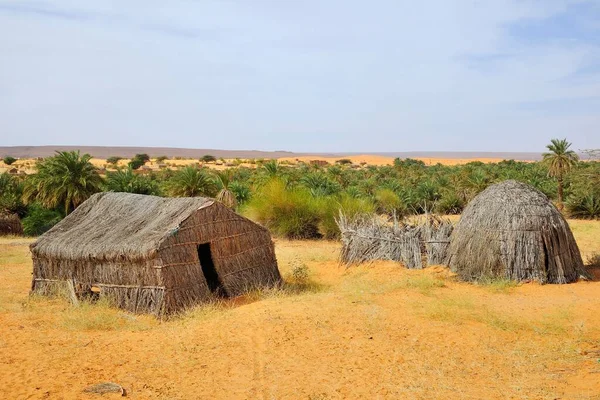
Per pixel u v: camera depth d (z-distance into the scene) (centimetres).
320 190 4000
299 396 687
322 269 1750
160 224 1251
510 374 758
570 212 3944
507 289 1316
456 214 4600
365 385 718
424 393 687
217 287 1386
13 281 1609
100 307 1192
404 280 1405
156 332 1013
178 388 722
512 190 1473
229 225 1373
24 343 934
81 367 806
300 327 980
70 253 1299
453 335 937
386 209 3850
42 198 3488
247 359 832
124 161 13662
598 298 1223
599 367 776
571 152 4303
